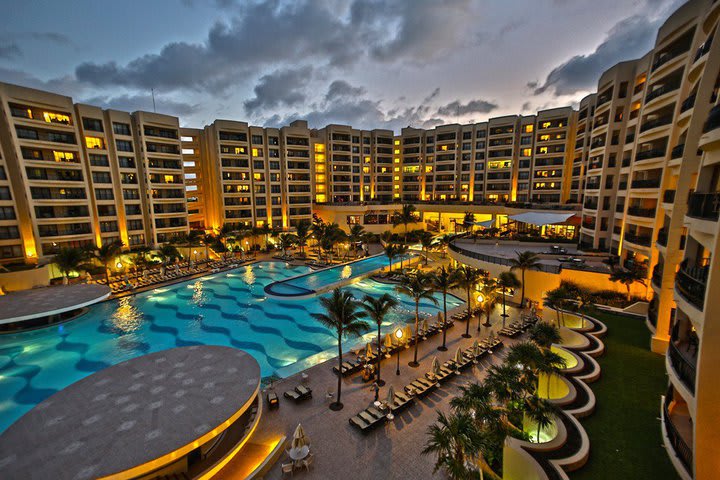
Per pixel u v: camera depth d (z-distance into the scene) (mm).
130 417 13898
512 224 62469
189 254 51000
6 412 19328
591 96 50375
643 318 24719
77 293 32531
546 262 34812
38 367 23766
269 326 30484
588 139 51094
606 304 27094
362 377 20078
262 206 64500
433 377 19344
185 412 14211
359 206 70125
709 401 9250
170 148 53500
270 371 23250
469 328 27625
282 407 17250
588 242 39531
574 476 11617
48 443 12500
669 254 19375
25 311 27641
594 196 37625
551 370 14898
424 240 52281
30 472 11258
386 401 16422
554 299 24156
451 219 76062
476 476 12117
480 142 71500
